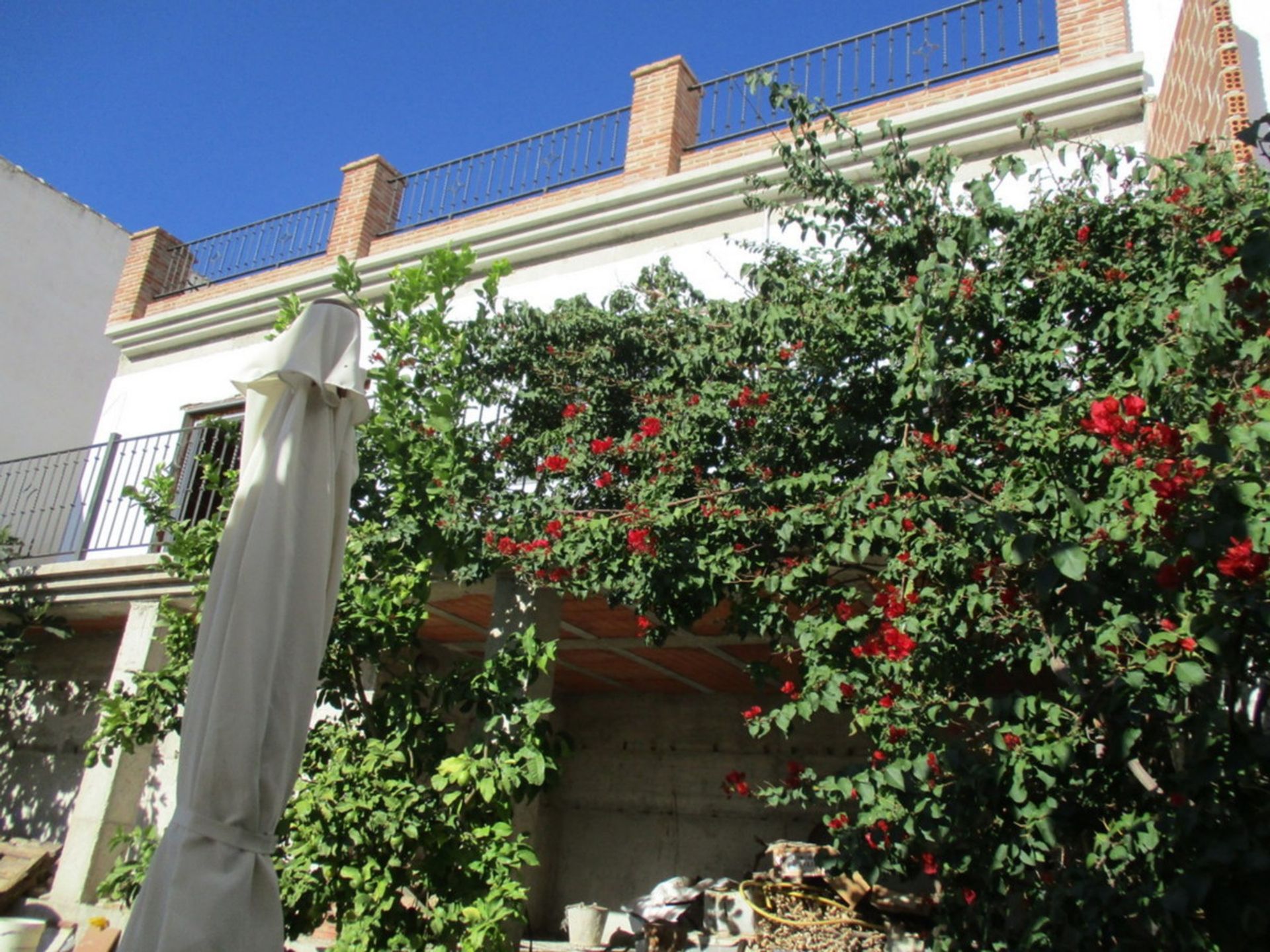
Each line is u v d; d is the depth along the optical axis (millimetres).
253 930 2646
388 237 10508
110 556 10242
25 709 10711
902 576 4258
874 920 6141
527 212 9617
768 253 6090
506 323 6750
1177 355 3480
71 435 14156
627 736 9992
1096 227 4969
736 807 9125
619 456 5777
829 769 8773
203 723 2830
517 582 6258
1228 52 5105
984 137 7312
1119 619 2990
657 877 9234
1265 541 2436
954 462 4176
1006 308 4945
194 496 10266
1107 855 3035
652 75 9469
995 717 3633
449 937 4715
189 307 11227
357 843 4723
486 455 6426
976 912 3498
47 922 7391
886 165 5273
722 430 5664
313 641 3096
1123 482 3289
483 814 5020
